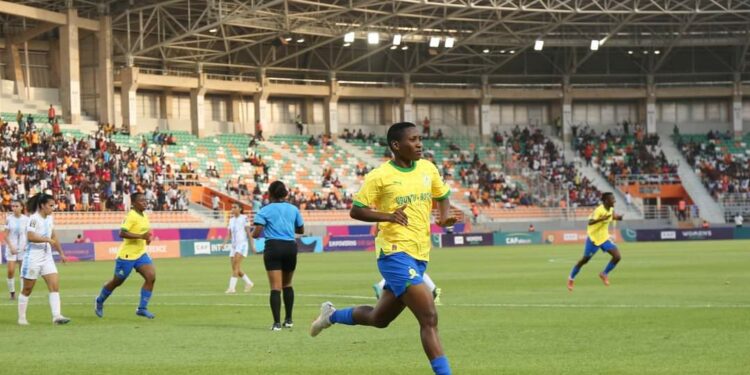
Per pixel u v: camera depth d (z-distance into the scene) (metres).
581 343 15.95
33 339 17.86
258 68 91.12
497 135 98.75
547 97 100.12
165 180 76.00
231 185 79.25
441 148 95.81
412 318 20.52
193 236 68.12
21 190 63.25
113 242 64.00
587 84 100.88
